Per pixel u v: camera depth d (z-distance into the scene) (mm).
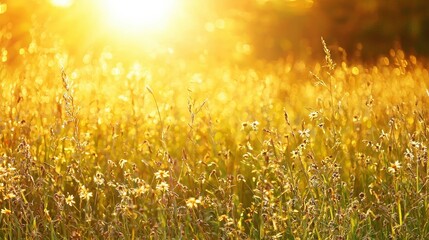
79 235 4770
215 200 5188
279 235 4652
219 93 11984
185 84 11328
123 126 6965
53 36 8336
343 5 26641
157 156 6199
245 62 26562
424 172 5262
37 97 6977
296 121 8227
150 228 4902
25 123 6262
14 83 6914
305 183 5594
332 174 5133
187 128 7480
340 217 4738
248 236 4812
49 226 5105
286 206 5012
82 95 8055
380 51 25812
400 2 25578
